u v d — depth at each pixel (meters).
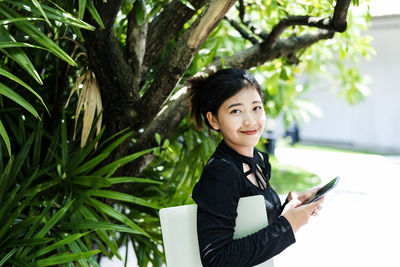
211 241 1.07
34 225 1.45
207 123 1.30
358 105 10.15
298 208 1.13
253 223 1.13
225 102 1.18
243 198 1.14
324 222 4.19
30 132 1.93
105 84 1.67
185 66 1.51
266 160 1.36
